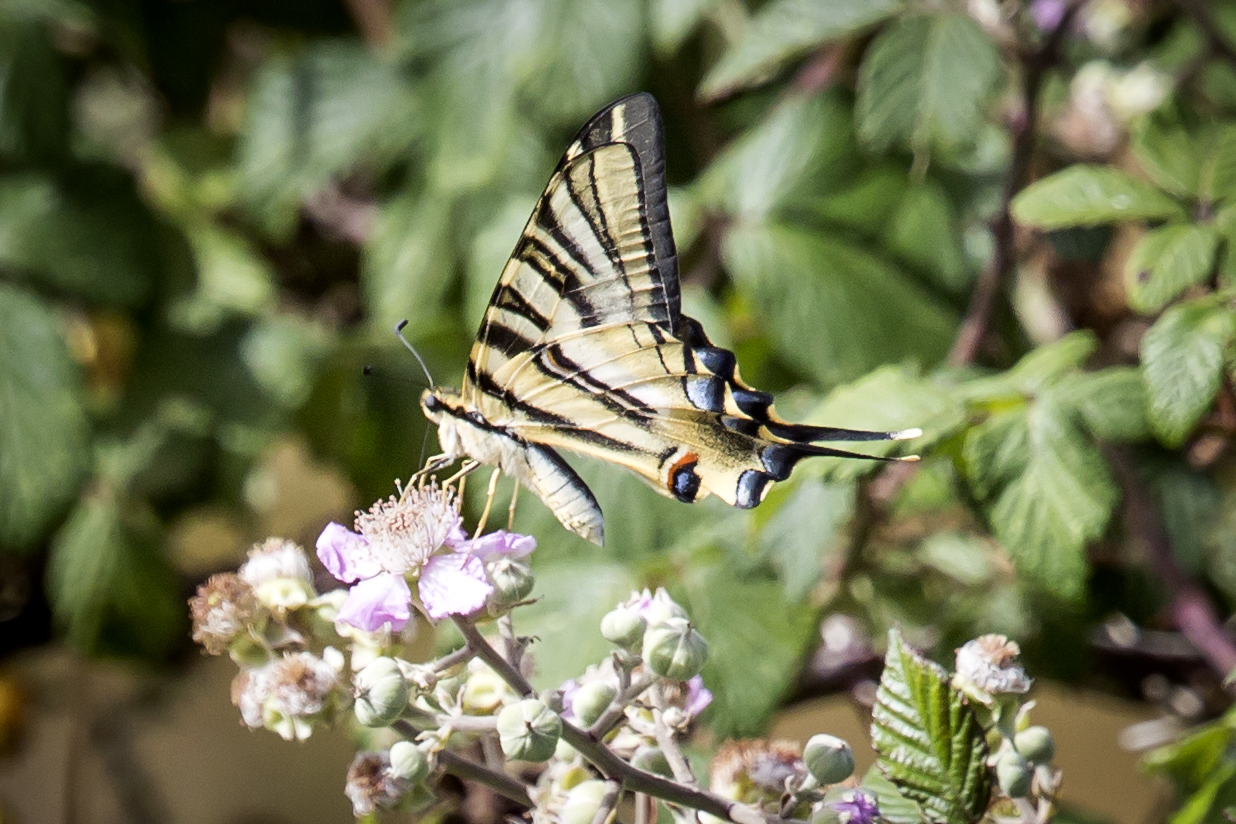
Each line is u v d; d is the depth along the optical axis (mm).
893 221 821
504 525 798
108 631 855
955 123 794
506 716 706
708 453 747
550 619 779
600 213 738
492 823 757
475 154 840
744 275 812
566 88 833
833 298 811
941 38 798
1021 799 720
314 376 854
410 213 854
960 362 797
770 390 831
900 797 729
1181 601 794
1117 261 842
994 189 828
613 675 726
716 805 712
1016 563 753
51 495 841
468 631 715
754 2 856
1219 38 822
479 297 821
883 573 822
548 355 741
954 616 816
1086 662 815
